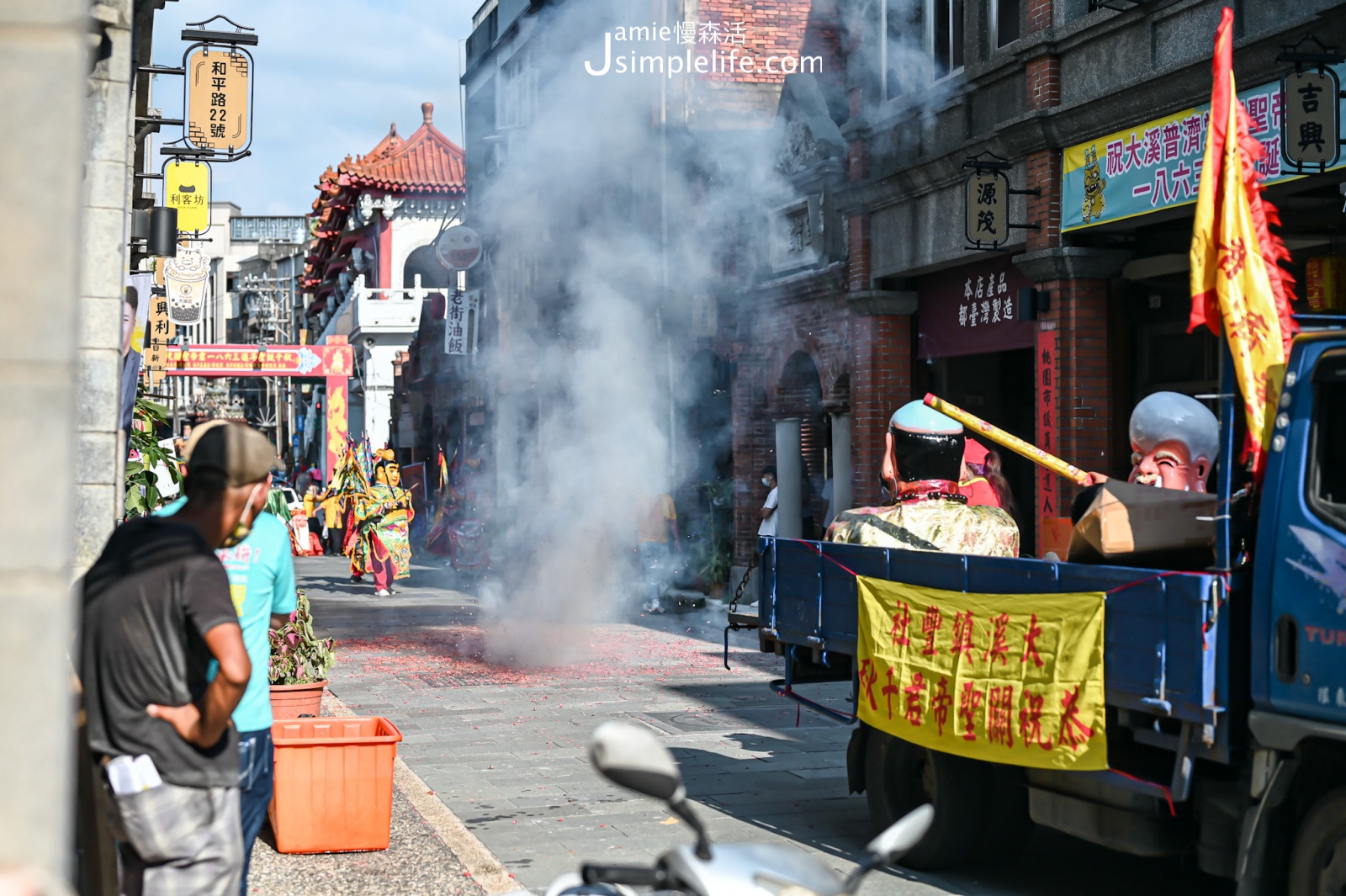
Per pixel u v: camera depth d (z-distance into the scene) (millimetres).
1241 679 4543
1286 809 4469
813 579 6797
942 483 6469
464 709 10289
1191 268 4664
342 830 6043
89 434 5781
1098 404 11812
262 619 4230
